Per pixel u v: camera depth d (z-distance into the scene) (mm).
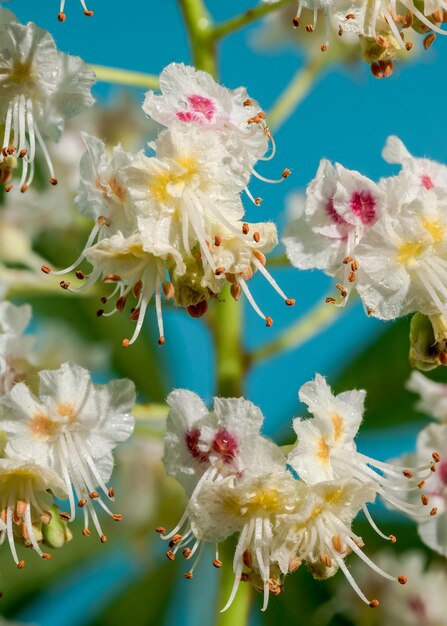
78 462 586
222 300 587
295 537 578
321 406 583
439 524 619
